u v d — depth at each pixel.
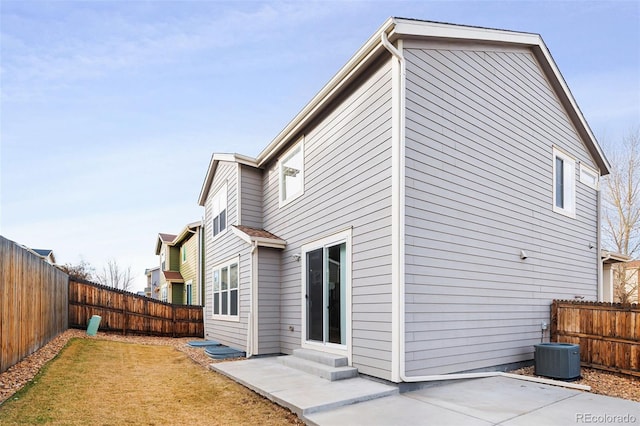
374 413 4.82
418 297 5.98
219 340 12.01
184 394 6.08
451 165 6.70
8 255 6.19
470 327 6.68
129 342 11.70
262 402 5.58
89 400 5.40
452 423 4.45
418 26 6.21
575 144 10.22
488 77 7.63
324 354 7.39
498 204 7.53
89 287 12.97
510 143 7.99
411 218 6.00
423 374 5.91
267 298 9.60
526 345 7.73
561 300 8.48
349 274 6.94
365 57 6.55
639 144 20.45
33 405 4.89
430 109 6.46
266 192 11.11
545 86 9.19
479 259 6.99
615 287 19.91
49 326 9.23
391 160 6.10
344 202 7.29
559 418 4.59
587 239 10.30
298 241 9.02
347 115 7.38
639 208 20.23
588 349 7.41
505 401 5.25
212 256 13.37
